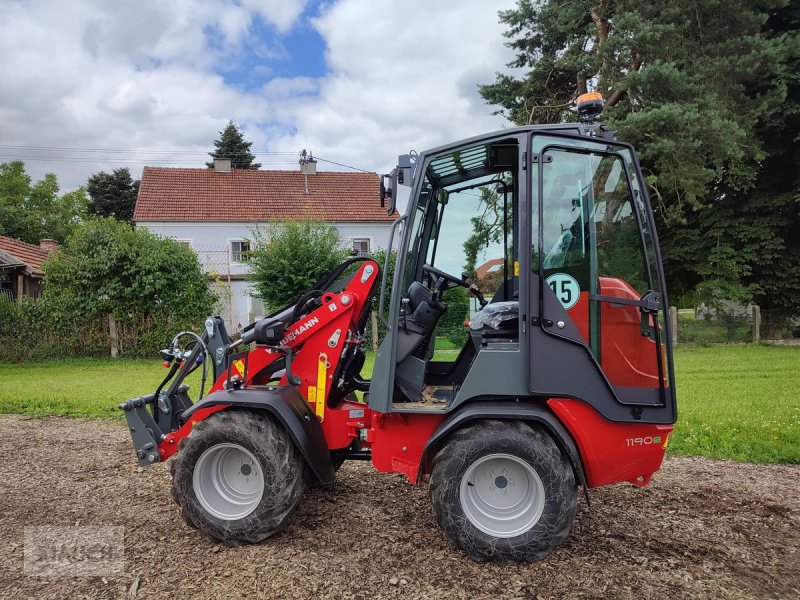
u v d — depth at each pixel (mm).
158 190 24031
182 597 2924
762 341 16047
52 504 4270
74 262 13867
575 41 15570
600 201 3346
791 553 3432
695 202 13719
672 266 17844
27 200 43375
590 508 4125
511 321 3564
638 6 13820
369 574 3150
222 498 3609
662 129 13164
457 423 3246
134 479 4863
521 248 3314
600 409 3264
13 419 7215
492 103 18312
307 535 3658
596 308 3299
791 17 15742
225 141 44844
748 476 4867
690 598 2922
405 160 3648
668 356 3299
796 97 15375
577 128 3395
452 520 3260
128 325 14078
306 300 4012
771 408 6996
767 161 16531
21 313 13617
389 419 3588
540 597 2926
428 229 4395
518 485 3340
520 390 3303
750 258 16141
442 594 2947
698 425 6246
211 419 3557
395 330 3516
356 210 24438
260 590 2984
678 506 4180
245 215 23391
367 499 4301
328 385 3912
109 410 7598
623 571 3197
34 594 2967
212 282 21266
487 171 4168
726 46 13695
